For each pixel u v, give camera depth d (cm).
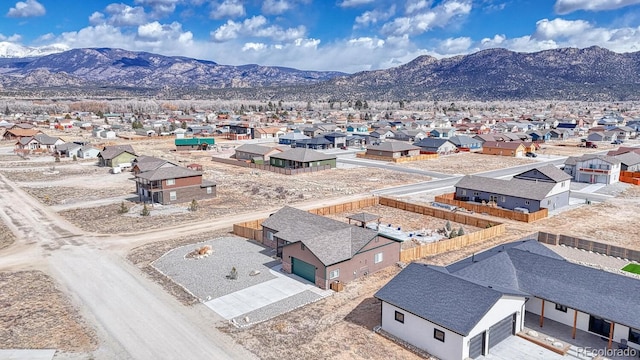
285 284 3769
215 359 2664
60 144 12481
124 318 3156
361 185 8025
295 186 7906
